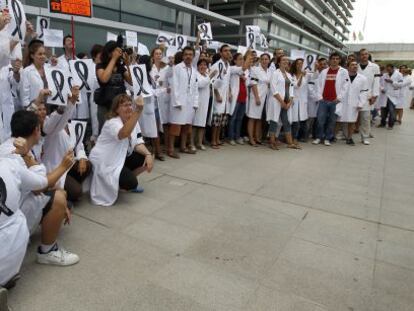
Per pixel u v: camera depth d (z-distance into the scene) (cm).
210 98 701
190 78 627
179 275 291
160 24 1219
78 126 410
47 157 386
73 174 413
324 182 562
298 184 544
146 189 480
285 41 2569
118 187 424
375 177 607
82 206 412
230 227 384
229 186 514
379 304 273
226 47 700
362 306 269
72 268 292
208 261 315
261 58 758
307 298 274
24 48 479
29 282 271
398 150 834
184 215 406
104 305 251
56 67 447
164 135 692
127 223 377
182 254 324
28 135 274
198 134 718
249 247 344
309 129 902
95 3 947
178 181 520
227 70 716
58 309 245
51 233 289
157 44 766
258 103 754
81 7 541
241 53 764
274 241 360
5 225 232
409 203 492
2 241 229
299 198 486
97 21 908
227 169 596
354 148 830
